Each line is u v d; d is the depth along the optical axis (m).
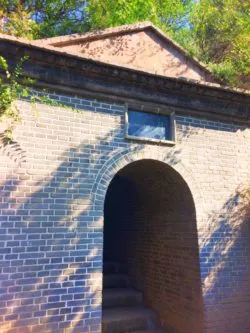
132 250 8.31
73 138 5.13
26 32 7.05
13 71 4.86
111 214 9.57
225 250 5.96
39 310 4.34
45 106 5.05
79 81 5.26
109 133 5.43
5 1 7.47
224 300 5.69
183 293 6.12
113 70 5.32
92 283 4.74
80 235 4.82
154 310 7.06
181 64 6.82
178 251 6.38
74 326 4.49
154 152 5.75
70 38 5.77
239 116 6.75
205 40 10.92
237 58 8.21
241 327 5.70
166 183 6.44
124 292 7.57
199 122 6.38
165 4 12.14
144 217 7.85
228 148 6.55
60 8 10.81
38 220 4.60
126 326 6.47
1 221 4.38
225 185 6.30
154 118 5.96
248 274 6.05
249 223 6.34
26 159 4.72
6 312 4.17
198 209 5.92
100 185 5.15
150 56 6.57
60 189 4.85
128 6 10.18
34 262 4.45
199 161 6.16
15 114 4.47
